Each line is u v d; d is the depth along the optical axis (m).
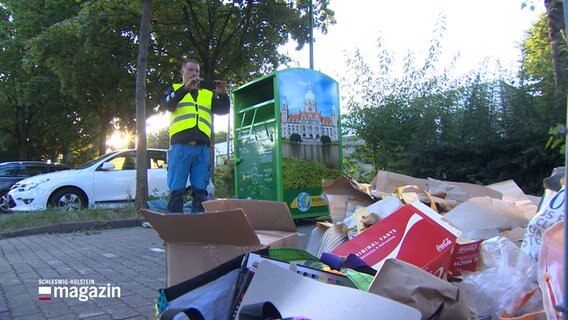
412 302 1.86
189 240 2.66
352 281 2.10
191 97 5.48
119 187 11.18
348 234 2.99
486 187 4.07
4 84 23.06
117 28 14.85
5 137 30.14
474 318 2.05
